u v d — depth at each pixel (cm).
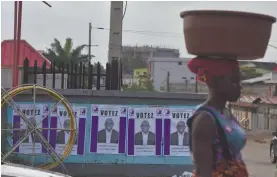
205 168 246
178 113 830
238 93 258
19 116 798
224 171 249
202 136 248
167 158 830
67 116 816
